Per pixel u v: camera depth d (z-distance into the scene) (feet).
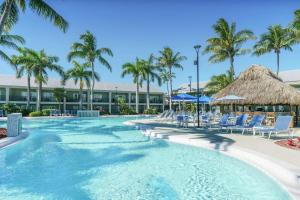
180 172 23.85
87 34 124.26
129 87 191.52
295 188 17.28
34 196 18.35
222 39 106.01
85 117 116.78
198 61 58.75
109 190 19.44
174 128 55.98
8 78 153.38
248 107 91.81
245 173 22.84
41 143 40.11
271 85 61.41
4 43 80.28
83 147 36.76
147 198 17.67
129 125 73.15
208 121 61.98
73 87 162.81
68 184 20.86
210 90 135.13
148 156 30.63
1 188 20.02
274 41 105.29
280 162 22.20
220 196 17.74
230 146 31.07
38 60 121.80
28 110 120.78
